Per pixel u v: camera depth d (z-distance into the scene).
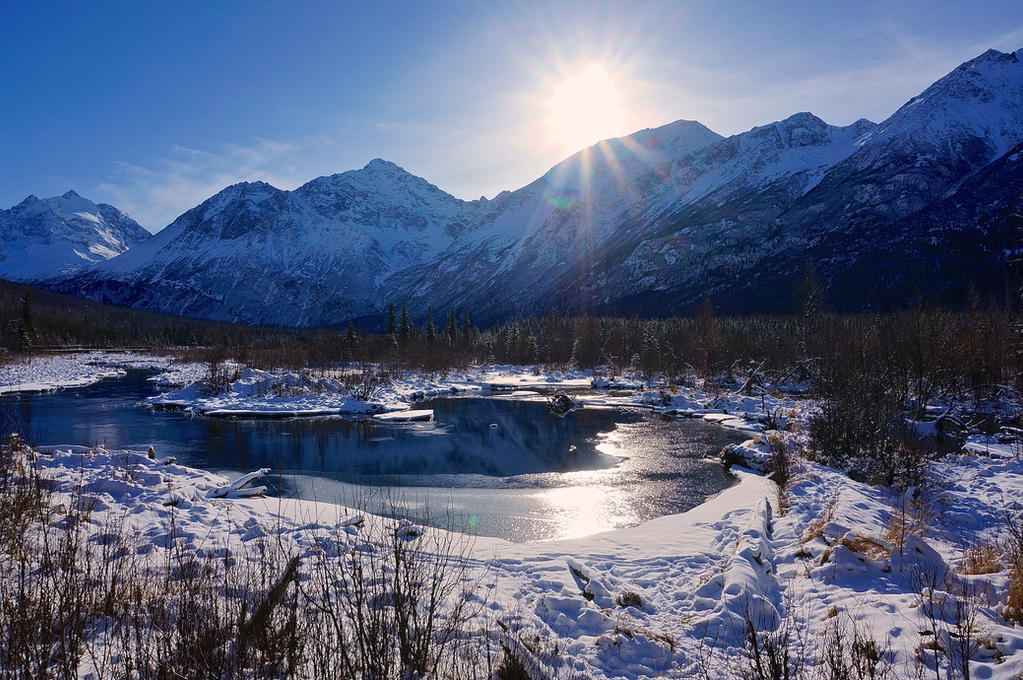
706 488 17.05
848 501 12.50
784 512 12.84
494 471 19.08
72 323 107.44
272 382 36.00
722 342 55.25
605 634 6.70
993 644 5.89
